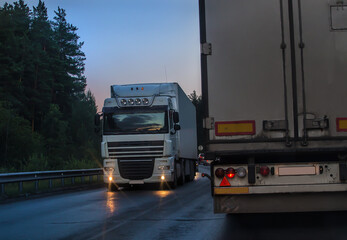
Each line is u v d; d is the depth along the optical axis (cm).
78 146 6700
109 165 1873
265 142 720
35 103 6669
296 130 713
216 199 749
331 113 710
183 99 2342
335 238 692
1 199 1485
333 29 718
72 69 8350
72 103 7862
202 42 744
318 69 715
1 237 765
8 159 4544
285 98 717
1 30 6100
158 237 745
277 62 725
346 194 720
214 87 738
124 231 811
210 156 728
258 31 732
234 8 740
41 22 7488
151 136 1859
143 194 1708
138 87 1997
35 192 1731
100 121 1917
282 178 725
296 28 723
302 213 997
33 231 825
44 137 6225
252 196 740
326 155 731
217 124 733
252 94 729
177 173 2086
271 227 817
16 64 6141
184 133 2330
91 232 805
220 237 732
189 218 972
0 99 5703
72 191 2003
